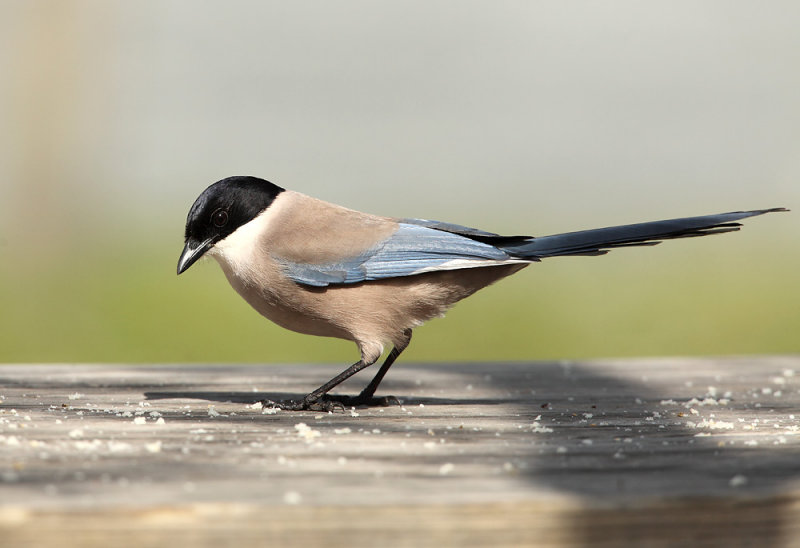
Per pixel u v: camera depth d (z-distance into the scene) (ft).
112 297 47.06
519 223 65.77
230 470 14.06
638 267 59.52
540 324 47.75
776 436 17.60
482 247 24.31
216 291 49.29
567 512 11.89
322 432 18.03
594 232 24.70
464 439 17.21
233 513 11.54
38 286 48.55
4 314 45.14
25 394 23.93
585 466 14.47
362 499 11.96
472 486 12.85
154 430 18.04
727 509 12.14
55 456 15.10
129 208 73.36
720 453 15.62
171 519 11.46
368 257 24.04
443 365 31.50
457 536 11.81
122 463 14.53
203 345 44.27
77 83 79.00
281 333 45.75
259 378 27.89
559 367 30.30
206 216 24.48
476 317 48.78
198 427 18.62
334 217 24.79
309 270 24.02
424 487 12.78
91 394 24.09
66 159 77.77
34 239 65.77
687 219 24.27
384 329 24.35
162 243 59.26
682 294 52.29
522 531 11.89
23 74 77.36
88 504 11.57
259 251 24.35
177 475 13.60
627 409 22.00
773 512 12.25
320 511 11.63
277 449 15.93
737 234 70.13
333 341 45.83
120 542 11.42
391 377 28.48
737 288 53.11
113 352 42.86
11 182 75.87
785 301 50.62
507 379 27.99
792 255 61.31
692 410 21.86
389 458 15.16
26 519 11.28
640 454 15.53
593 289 53.98
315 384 26.96
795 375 28.37
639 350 45.14
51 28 77.92
